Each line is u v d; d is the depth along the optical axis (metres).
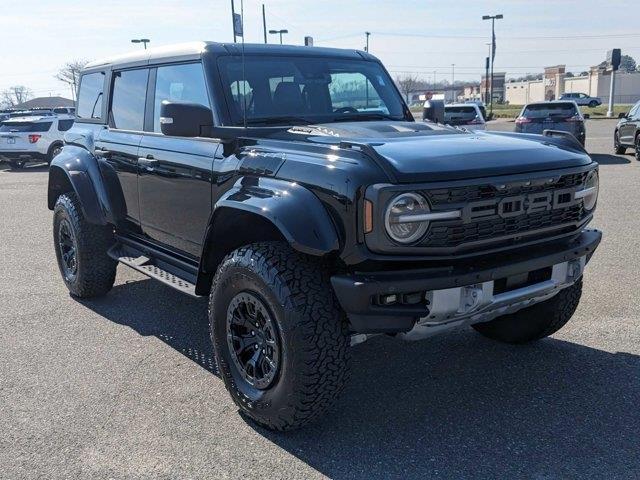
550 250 3.50
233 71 4.27
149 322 5.34
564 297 4.18
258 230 3.71
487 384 4.06
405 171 3.04
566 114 17.89
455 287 3.11
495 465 3.17
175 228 4.49
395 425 3.58
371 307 3.05
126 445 3.41
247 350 3.60
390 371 4.30
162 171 4.48
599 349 4.54
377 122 4.37
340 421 3.63
